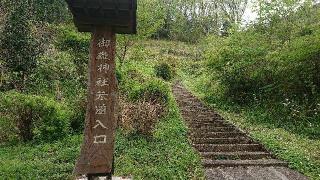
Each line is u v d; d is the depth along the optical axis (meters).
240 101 15.59
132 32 6.26
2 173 7.25
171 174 7.52
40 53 16.14
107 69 5.97
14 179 6.97
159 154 8.69
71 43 17.67
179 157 8.59
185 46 41.50
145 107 10.75
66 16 24.14
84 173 5.81
